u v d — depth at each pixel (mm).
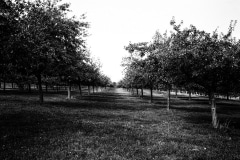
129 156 9180
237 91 17094
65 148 9828
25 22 17547
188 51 14625
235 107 36906
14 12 14188
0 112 20000
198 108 33031
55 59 24641
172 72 17094
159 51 22109
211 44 14930
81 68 33156
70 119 17875
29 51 15273
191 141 12070
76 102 35719
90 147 10180
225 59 13859
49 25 23406
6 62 14953
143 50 24844
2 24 12531
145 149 10195
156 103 40125
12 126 14094
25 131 12789
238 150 10445
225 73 15188
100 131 13609
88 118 19156
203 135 13766
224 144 11547
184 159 9008
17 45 13945
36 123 15414
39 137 11492
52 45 23406
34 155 8664
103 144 10727
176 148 10500
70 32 25141
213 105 17062
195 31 15711
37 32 18375
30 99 36469
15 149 9336
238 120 21469
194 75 15664
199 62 14906
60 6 25453
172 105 37188
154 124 17453
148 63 23766
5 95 43750
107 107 29859
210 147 10922
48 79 40625
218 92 17906
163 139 12359
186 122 18953
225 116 24219
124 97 58812
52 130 13406
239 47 13992
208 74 15609
